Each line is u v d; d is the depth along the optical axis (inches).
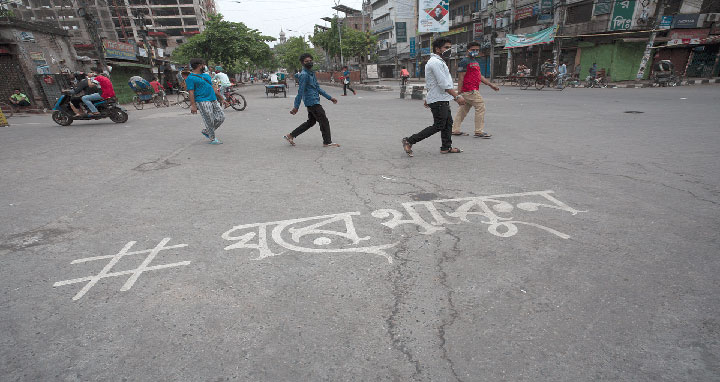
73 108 406.0
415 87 701.9
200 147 267.9
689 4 912.3
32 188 175.5
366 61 2370.8
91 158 237.9
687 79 921.5
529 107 491.5
